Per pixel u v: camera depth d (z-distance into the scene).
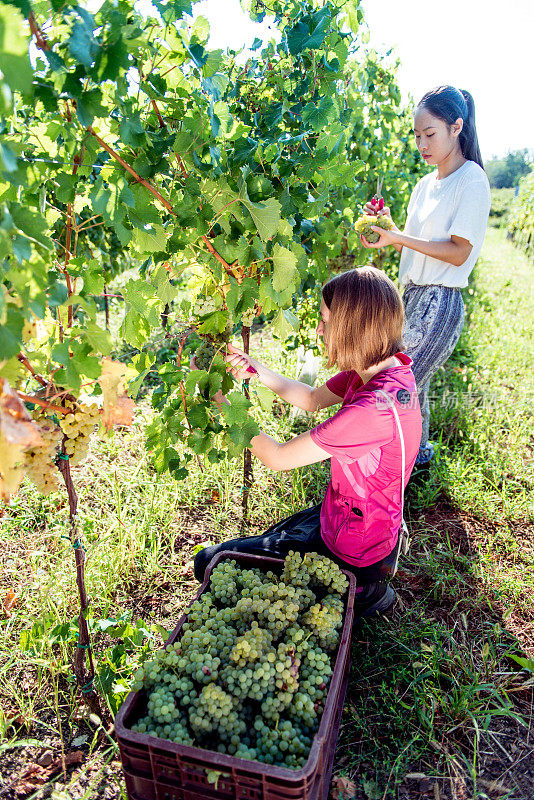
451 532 3.07
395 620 2.52
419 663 2.26
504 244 13.79
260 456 2.12
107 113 1.39
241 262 2.00
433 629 2.42
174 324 2.67
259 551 2.27
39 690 2.15
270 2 2.58
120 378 1.60
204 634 1.79
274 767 1.41
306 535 2.28
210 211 1.88
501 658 2.36
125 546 2.75
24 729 2.05
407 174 5.98
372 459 1.97
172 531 2.98
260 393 2.33
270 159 2.22
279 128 2.38
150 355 2.17
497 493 3.35
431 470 3.45
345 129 2.82
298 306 4.14
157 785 1.53
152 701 1.61
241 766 1.42
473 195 2.88
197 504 3.20
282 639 1.89
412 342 3.12
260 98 2.64
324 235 3.27
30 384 2.23
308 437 1.98
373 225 3.06
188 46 1.66
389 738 2.05
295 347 4.26
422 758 1.99
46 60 1.30
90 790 1.81
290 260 1.98
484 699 2.15
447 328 3.12
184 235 1.92
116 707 1.97
